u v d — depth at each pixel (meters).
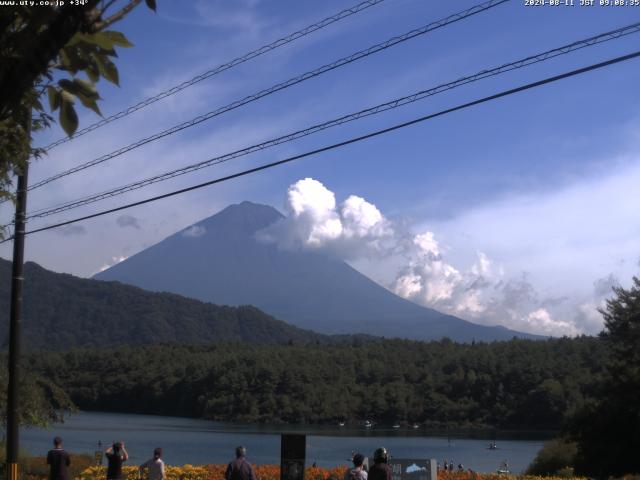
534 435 128.88
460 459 82.94
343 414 153.38
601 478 36.22
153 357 183.75
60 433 107.06
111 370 178.62
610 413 39.47
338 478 22.72
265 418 150.75
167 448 83.31
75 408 28.38
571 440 40.78
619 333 42.56
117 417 154.25
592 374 140.88
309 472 23.59
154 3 4.57
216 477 24.23
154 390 167.62
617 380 40.34
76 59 4.58
